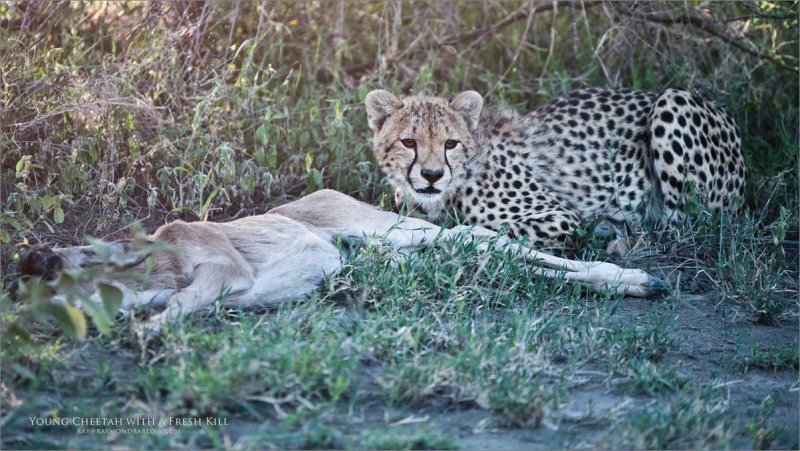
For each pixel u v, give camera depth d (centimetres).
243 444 600
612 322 869
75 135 1152
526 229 1059
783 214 1080
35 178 1115
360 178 1190
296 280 914
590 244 1066
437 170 1048
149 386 672
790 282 1051
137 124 1170
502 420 671
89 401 671
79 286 789
